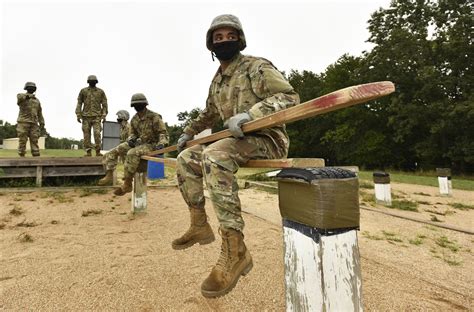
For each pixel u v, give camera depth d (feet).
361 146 104.99
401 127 87.45
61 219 15.69
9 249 10.75
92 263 9.48
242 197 24.54
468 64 80.74
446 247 12.07
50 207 18.71
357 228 3.68
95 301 7.02
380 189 21.95
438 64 85.46
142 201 17.33
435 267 9.73
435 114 81.51
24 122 28.14
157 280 8.22
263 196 25.32
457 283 8.44
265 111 4.88
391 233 13.99
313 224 3.50
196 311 6.61
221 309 6.71
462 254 11.21
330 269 3.50
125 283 8.01
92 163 26.81
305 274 3.70
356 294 3.64
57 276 8.43
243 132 4.97
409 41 86.94
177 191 27.45
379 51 93.61
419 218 17.58
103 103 29.78
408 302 7.21
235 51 6.56
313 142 134.92
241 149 5.37
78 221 15.35
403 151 101.50
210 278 4.91
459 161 83.51
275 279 8.32
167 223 15.11
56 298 7.15
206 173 5.19
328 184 3.47
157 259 9.89
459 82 78.89
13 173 24.41
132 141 16.40
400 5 90.74
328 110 3.33
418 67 86.89
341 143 115.75
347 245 3.63
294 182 3.84
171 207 19.52
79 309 6.65
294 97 5.35
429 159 90.84
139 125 16.11
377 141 99.19
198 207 6.70
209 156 5.15
